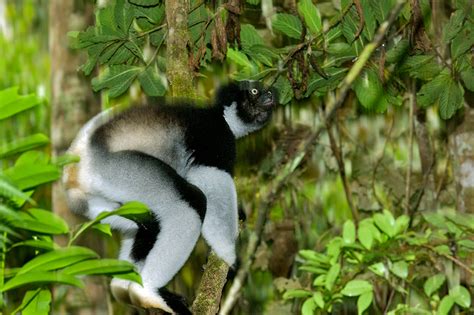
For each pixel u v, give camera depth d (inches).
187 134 363.9
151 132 357.1
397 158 537.6
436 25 365.1
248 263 209.9
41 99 186.9
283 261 526.9
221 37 345.4
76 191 349.7
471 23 343.9
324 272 386.0
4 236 194.4
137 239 354.0
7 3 653.3
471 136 431.5
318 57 379.9
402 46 353.7
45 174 185.9
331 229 525.3
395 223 383.2
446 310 357.7
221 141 371.6
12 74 619.8
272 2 430.9
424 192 520.4
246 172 531.2
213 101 390.6
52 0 502.0
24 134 562.3
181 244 338.0
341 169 504.4
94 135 349.1
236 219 358.6
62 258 186.2
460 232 375.9
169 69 363.9
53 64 495.8
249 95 392.8
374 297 461.1
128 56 390.6
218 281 327.9
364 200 527.2
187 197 343.0
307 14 348.2
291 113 521.7
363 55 207.3
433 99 365.1
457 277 402.9
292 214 531.2
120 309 483.2
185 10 356.8
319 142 523.2
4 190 179.5
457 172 440.1
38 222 189.5
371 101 375.9
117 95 397.1
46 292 224.7
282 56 367.9
